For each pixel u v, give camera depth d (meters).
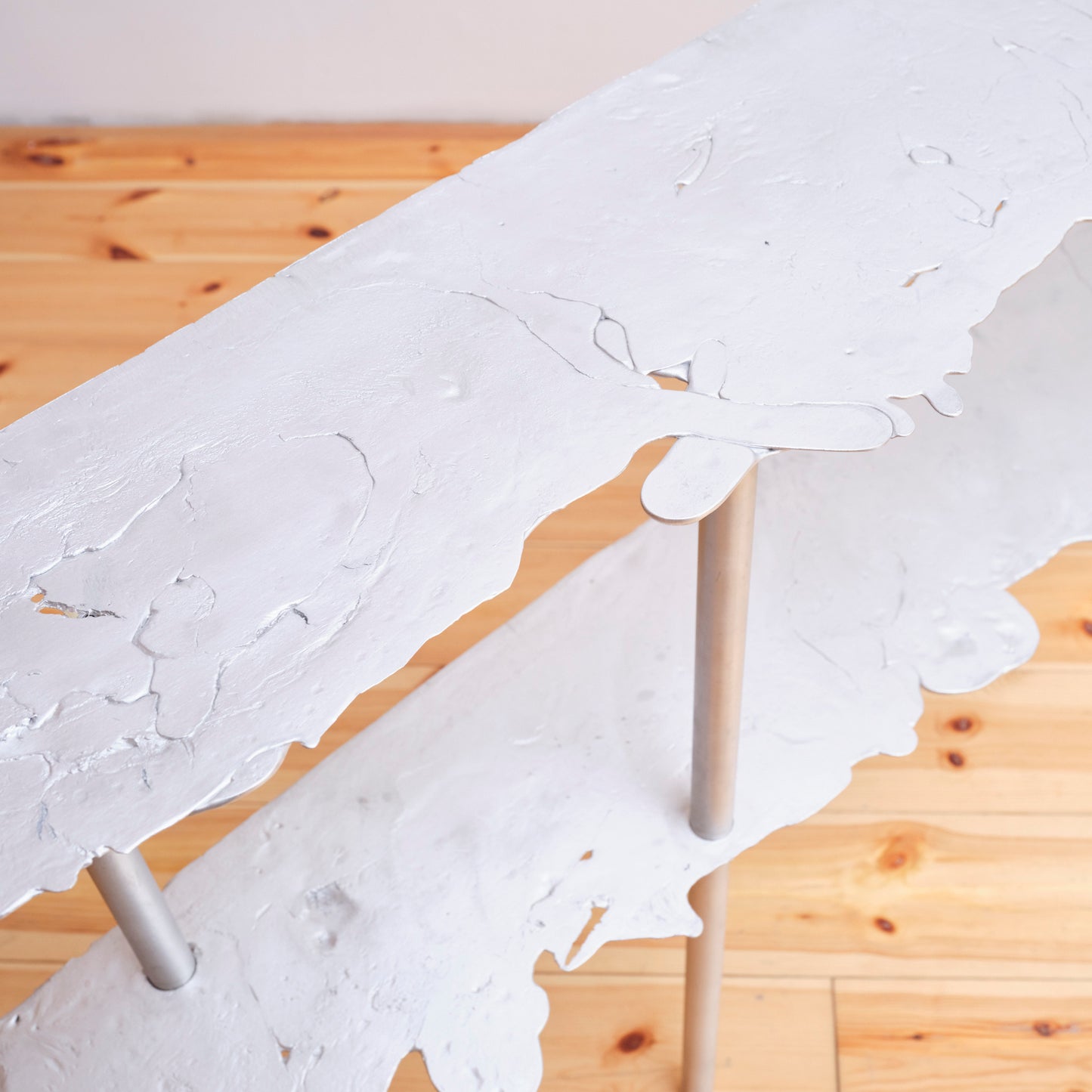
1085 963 1.12
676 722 0.90
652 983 1.13
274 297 0.70
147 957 0.76
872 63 0.81
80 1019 0.77
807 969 1.13
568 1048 1.10
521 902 0.81
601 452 0.60
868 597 0.99
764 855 1.20
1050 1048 1.08
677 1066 1.08
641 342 0.65
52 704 0.52
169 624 0.55
